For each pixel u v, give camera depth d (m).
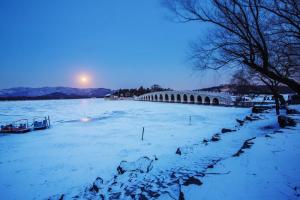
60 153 18.41
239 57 7.19
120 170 10.03
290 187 5.49
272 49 7.48
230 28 7.04
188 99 115.62
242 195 5.22
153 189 7.14
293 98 42.34
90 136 26.11
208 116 46.31
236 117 41.66
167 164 10.04
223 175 6.42
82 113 67.31
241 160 7.62
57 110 85.19
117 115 56.44
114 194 7.45
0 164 15.72
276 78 6.61
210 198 5.16
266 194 5.20
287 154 7.99
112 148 19.23
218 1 6.69
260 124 18.48
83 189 10.45
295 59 8.09
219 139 14.16
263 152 8.35
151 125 34.56
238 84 22.64
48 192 10.68
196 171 8.43
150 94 163.12
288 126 13.21
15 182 12.17
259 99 75.94
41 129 34.56
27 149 20.67
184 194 5.45
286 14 6.68
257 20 6.26
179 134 25.05
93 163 14.95
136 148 18.81
